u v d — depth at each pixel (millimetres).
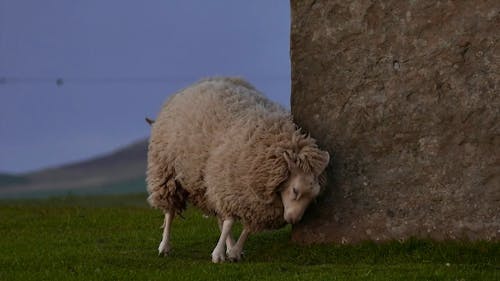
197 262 27781
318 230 28328
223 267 26234
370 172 27734
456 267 25094
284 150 25891
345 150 28016
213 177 26906
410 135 27328
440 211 26984
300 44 28547
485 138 26609
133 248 32438
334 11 28078
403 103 27375
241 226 35844
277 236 32281
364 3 27703
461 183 26812
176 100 29078
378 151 27688
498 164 26484
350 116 27969
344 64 28000
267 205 26531
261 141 26234
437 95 27016
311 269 25734
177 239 33781
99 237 35438
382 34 27562
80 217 41625
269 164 25891
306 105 28516
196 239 33625
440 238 26922
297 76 28625
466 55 26781
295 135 26344
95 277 25281
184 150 27797
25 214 44031
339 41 28047
